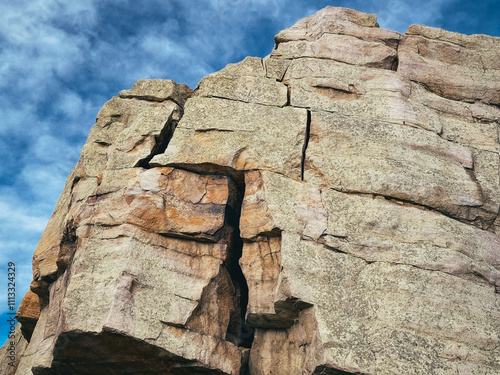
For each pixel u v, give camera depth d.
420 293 11.10
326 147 12.80
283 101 13.41
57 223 14.33
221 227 12.19
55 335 11.45
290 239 11.53
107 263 11.52
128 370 11.40
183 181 12.54
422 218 12.08
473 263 11.68
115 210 12.16
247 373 11.80
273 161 12.55
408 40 14.70
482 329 10.92
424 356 10.46
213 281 11.87
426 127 13.36
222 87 13.61
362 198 12.20
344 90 13.64
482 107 14.12
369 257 11.51
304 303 10.91
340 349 10.38
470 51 14.83
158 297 11.29
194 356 11.00
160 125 13.34
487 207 12.63
